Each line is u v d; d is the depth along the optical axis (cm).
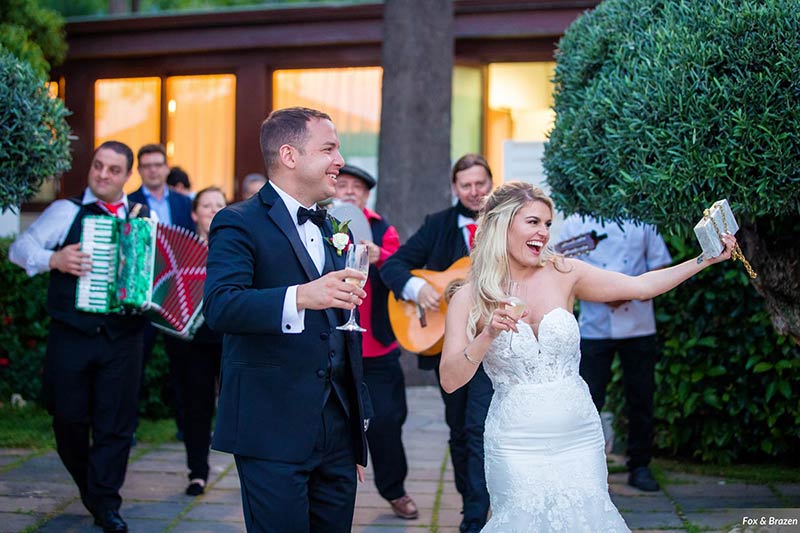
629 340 525
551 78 455
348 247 330
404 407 495
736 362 555
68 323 448
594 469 314
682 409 575
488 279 327
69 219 458
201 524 471
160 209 721
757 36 363
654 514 474
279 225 315
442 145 877
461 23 969
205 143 1081
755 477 543
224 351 319
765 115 356
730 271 541
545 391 316
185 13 1027
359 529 467
